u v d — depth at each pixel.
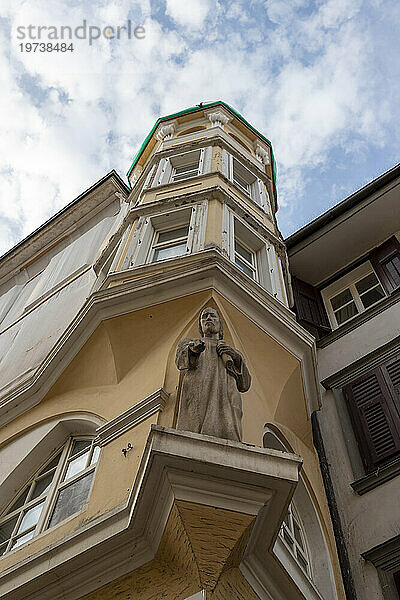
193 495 5.60
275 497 5.75
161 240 11.61
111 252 12.66
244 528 5.60
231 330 8.79
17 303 16.88
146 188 13.39
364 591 8.45
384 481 9.66
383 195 15.53
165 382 7.73
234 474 5.64
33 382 9.77
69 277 15.34
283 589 6.24
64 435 8.88
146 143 17.98
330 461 10.70
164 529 5.66
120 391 8.39
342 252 16.00
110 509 6.34
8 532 7.92
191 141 16.22
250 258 11.83
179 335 8.54
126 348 8.84
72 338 9.41
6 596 6.03
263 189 14.98
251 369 8.80
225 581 5.59
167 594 5.46
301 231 15.95
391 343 11.90
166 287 9.04
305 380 9.71
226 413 6.32
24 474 8.71
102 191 18.47
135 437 7.16
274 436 8.86
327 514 9.47
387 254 15.06
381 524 9.15
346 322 13.59
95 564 5.88
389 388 11.11
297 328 9.69
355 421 11.02
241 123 18.06
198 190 12.62
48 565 6.04
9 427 9.61
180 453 5.57
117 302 9.05
